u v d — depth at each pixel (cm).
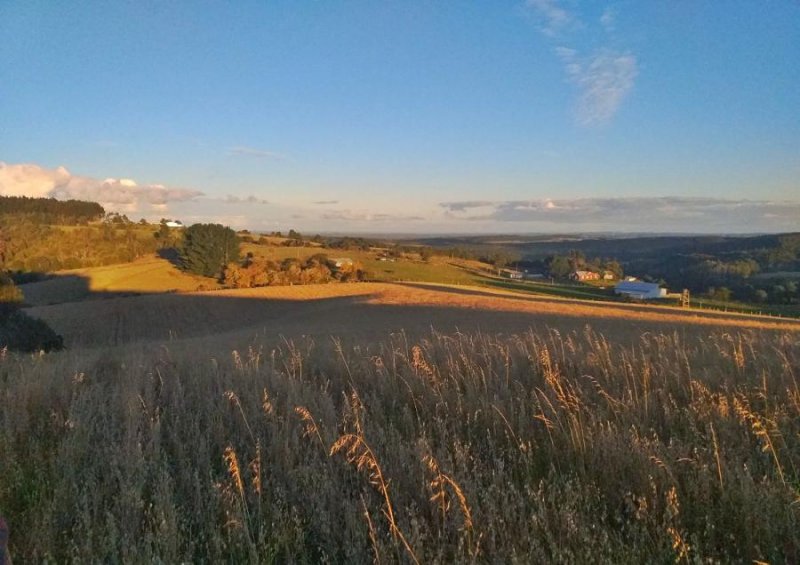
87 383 723
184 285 7650
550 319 3850
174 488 396
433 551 313
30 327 3288
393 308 5122
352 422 493
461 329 3303
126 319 5388
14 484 400
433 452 428
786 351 729
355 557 302
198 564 317
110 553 315
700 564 280
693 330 1324
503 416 474
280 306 5869
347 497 370
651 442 414
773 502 333
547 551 313
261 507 362
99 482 409
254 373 715
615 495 368
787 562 302
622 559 298
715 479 366
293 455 431
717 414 479
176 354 1049
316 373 799
